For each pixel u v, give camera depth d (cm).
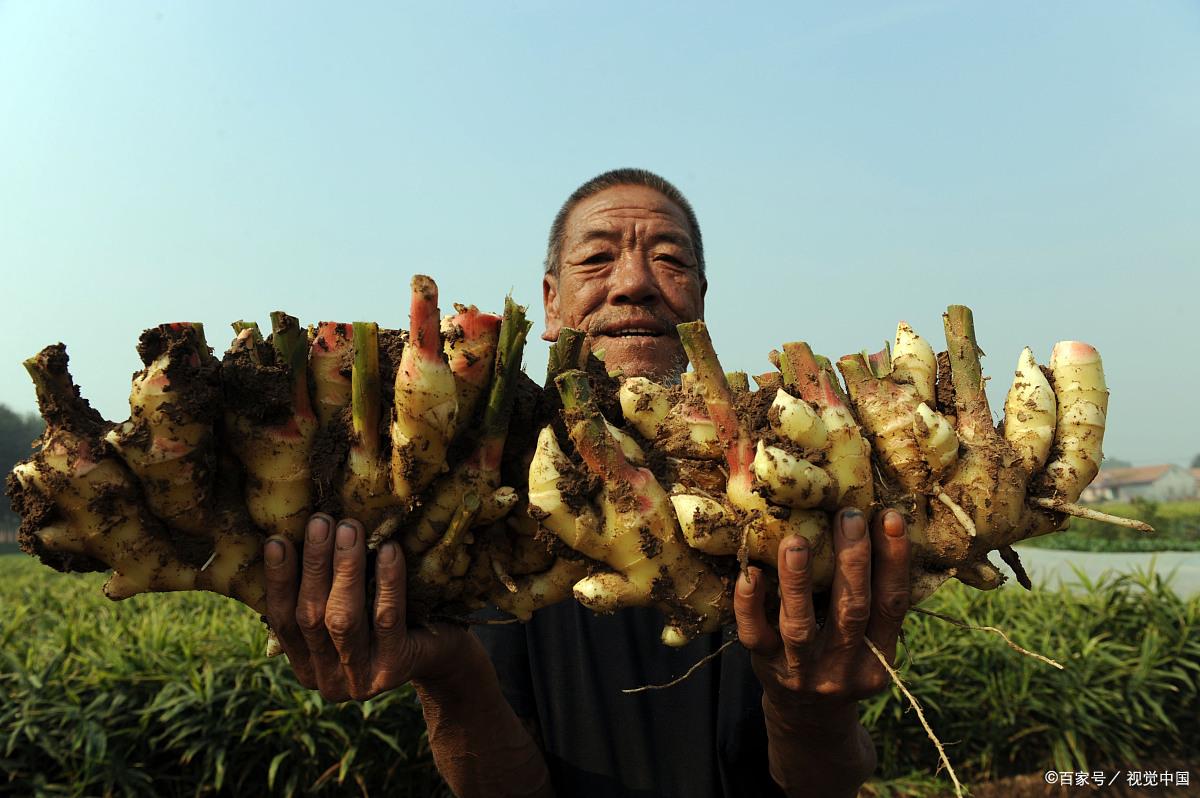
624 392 160
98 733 430
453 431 141
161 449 136
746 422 147
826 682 149
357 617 145
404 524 149
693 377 162
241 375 142
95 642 540
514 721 208
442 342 143
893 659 152
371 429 145
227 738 454
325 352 152
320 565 145
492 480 148
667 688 214
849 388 158
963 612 628
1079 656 591
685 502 142
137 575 143
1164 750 599
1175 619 643
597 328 250
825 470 140
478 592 160
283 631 152
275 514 147
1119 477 7512
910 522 147
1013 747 564
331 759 477
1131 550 2205
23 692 450
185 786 470
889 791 539
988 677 568
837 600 142
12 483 140
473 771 205
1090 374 159
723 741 210
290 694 469
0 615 712
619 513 144
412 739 480
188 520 143
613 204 260
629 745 212
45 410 138
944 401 161
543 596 158
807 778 193
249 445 145
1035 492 153
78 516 138
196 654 496
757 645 147
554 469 145
